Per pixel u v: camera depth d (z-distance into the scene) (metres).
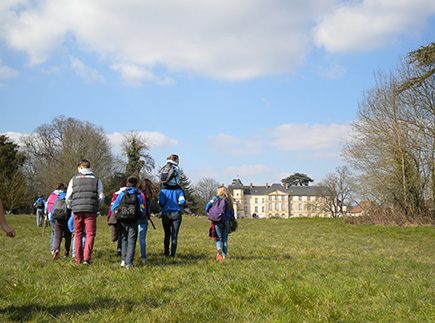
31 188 64.38
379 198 30.94
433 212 29.55
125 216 7.32
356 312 4.29
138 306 4.36
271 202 135.38
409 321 4.00
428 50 28.72
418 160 30.20
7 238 15.48
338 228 26.98
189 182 89.50
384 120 30.31
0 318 3.79
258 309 4.34
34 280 5.81
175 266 7.48
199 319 3.96
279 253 10.92
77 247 8.00
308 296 4.89
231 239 16.30
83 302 4.52
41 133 60.66
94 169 51.69
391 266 8.80
